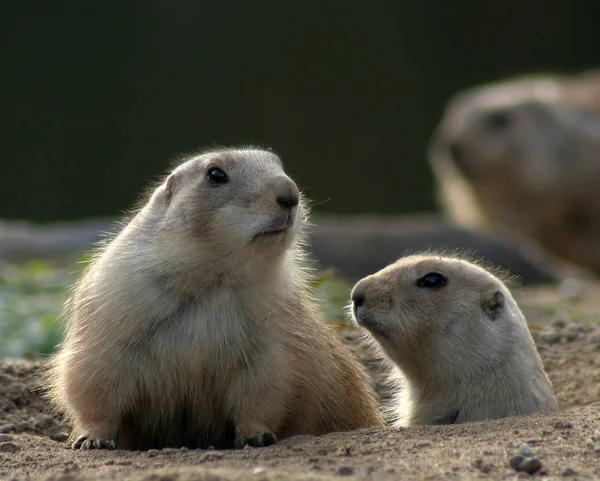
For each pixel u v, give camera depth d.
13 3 41.19
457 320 8.85
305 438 7.45
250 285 7.66
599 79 27.22
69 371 7.74
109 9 41.84
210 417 7.85
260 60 42.59
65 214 38.16
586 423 7.22
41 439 7.84
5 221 37.72
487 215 25.12
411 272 9.02
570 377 9.84
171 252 7.62
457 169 25.00
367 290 8.98
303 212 8.46
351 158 41.91
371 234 20.14
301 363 7.88
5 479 6.41
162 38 42.09
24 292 14.73
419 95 43.44
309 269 9.11
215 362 7.64
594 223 24.47
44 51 40.97
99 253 8.75
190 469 6.15
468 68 44.16
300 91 42.50
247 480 5.79
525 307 14.58
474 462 6.36
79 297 8.08
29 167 38.59
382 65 43.56
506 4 44.62
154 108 40.81
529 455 6.48
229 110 41.50
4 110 39.75
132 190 39.03
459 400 8.84
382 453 6.68
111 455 7.16
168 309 7.62
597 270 24.89
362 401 8.91
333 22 43.69
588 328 11.02
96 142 39.81
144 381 7.65
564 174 24.25
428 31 44.34
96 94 40.66
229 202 7.58
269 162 7.96
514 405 8.67
